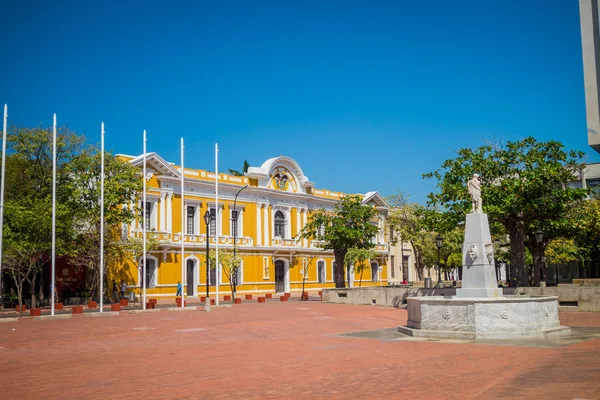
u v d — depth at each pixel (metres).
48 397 10.73
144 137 40.97
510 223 34.34
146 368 14.09
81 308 37.25
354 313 33.22
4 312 40.94
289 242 68.12
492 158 34.53
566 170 33.78
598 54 10.55
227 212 62.12
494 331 18.23
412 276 84.62
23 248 39.31
